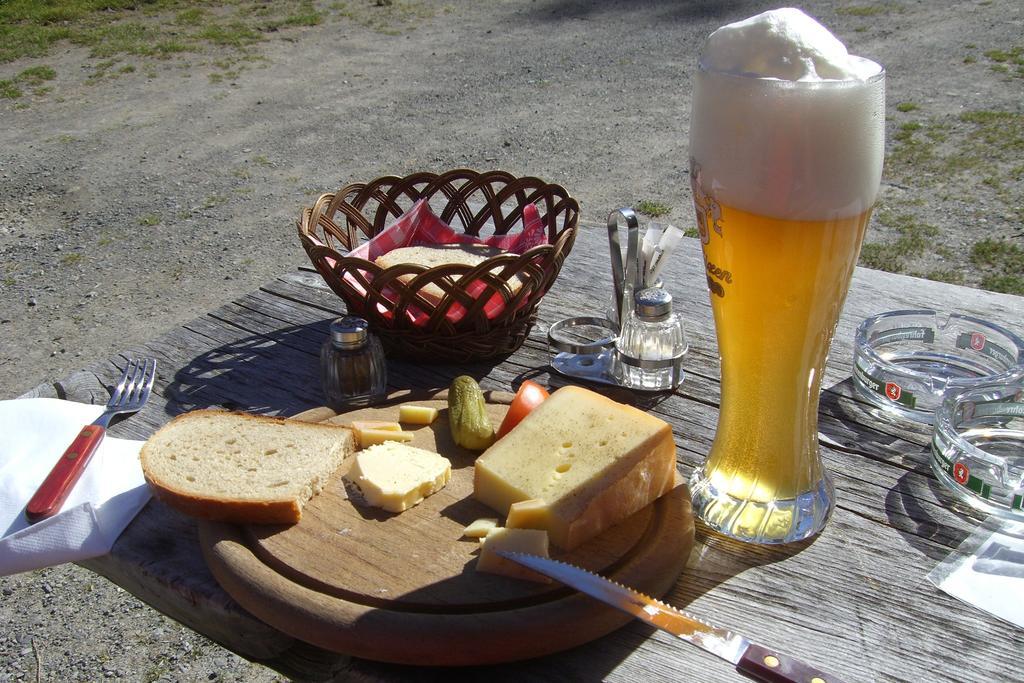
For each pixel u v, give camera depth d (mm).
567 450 998
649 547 914
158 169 5770
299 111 6668
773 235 774
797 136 733
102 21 9164
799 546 964
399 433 1123
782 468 945
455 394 1140
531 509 905
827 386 1305
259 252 4672
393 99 6836
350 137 6121
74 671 2336
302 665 927
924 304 1558
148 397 1319
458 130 6141
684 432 1204
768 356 866
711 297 886
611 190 5004
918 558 943
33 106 6969
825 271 797
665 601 889
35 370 3732
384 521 969
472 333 1341
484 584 863
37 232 5016
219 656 2381
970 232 4211
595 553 905
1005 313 1519
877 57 6875
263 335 1532
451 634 801
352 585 863
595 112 6320
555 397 1100
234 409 1294
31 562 971
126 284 4402
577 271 1744
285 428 1125
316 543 930
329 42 8414
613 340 1389
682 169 5254
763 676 750
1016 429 1166
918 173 4891
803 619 865
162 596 962
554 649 813
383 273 1266
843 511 1022
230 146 6070
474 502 1001
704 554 954
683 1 9266
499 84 7059
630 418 1028
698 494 1003
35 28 8891
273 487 983
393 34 8609
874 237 4203
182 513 1002
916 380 1217
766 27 764
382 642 807
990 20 7547
